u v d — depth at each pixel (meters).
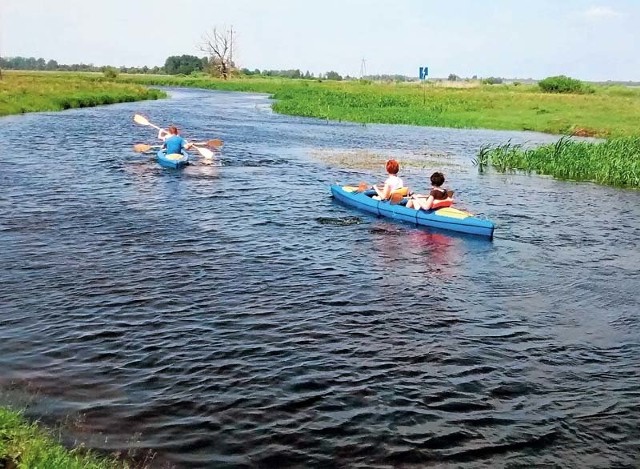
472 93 70.12
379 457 5.70
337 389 6.88
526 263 12.04
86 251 11.48
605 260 12.35
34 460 4.95
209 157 22.69
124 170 20.17
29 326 8.15
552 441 6.07
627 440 6.12
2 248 11.43
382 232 14.04
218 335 8.13
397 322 8.87
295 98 61.62
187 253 11.67
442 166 24.62
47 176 18.48
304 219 14.93
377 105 54.06
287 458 5.62
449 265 11.77
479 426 6.28
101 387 6.68
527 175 23.11
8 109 37.56
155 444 5.70
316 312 9.09
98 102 51.19
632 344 8.42
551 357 7.94
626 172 21.25
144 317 8.60
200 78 132.38
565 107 50.91
